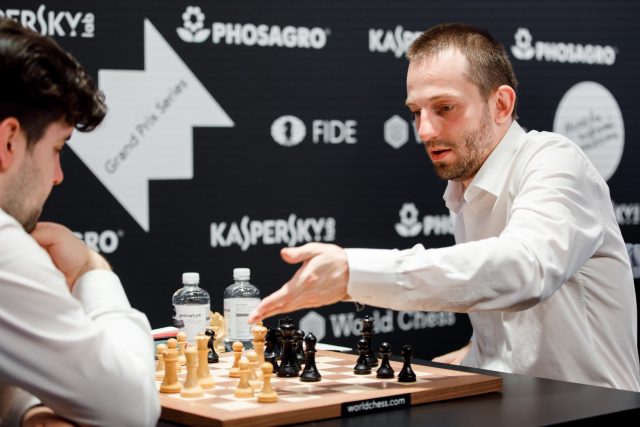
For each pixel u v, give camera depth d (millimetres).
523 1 3705
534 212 1676
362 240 3568
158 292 3309
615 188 3855
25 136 1079
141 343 1159
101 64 3195
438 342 3680
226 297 2146
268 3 3398
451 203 2309
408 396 1379
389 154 3592
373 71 3549
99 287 1203
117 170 3238
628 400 1414
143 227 3281
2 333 1016
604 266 2000
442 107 2000
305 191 3482
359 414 1316
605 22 3812
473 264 1484
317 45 3475
